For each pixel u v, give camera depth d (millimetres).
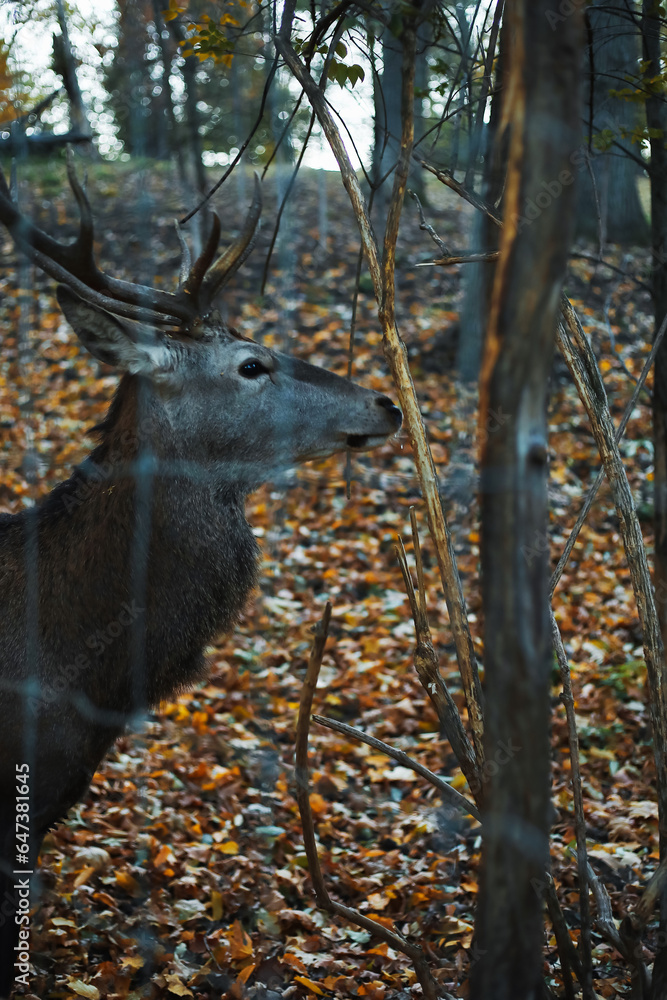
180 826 4484
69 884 3898
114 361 3461
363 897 3971
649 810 4328
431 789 4766
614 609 6566
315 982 3373
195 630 3480
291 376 3770
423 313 11812
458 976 3150
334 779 4922
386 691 5809
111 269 12344
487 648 1738
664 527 3492
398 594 6887
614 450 2496
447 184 2676
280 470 3791
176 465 3490
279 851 4285
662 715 2383
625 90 3420
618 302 11047
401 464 8945
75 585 3229
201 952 3582
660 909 2307
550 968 3127
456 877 3941
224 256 3762
